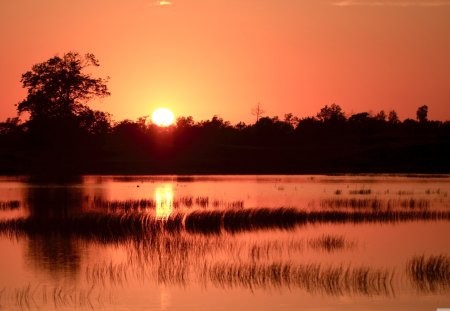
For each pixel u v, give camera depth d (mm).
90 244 39719
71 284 29812
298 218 49562
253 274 30578
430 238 41156
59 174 136875
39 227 45688
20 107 127375
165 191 81250
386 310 25531
